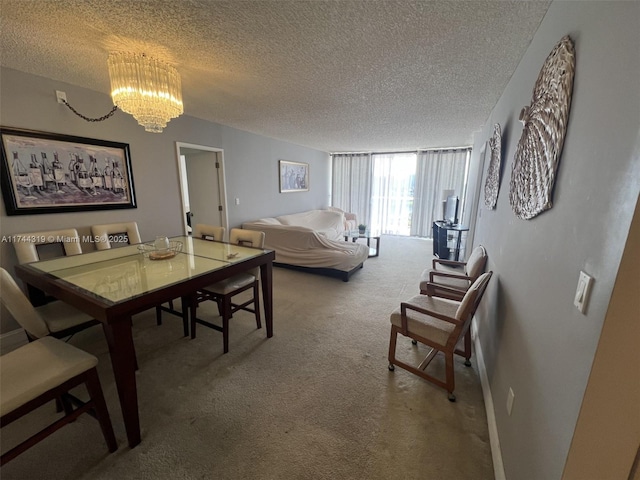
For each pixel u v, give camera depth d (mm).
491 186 2518
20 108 2232
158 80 1938
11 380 1143
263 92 2705
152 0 1354
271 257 2332
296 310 2975
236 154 4531
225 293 2152
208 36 1684
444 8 1413
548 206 1044
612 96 702
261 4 1389
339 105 3115
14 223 2266
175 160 3520
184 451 1394
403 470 1315
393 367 2010
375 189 7387
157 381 1879
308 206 6848
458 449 1419
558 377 853
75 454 1369
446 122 3869
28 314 1538
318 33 1654
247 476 1282
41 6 1395
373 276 4102
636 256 593
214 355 2168
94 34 1662
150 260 2113
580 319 759
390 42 1752
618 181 646
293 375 1950
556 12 1235
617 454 704
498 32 1609
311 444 1438
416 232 6996
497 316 1763
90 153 2680
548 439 863
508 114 2182
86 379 1286
